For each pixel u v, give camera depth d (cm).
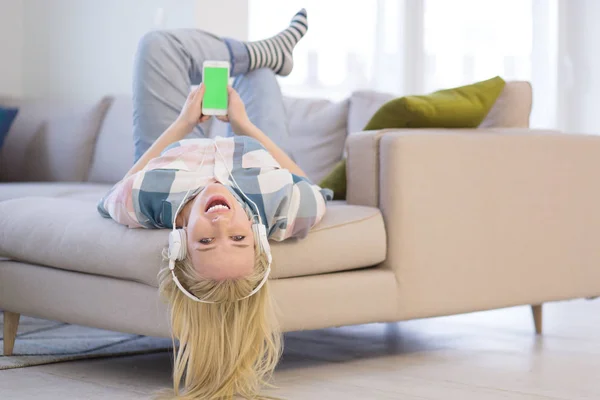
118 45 452
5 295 256
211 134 352
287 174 220
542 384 225
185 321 201
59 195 333
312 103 349
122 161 387
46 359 246
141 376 229
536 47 598
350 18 536
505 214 272
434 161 256
